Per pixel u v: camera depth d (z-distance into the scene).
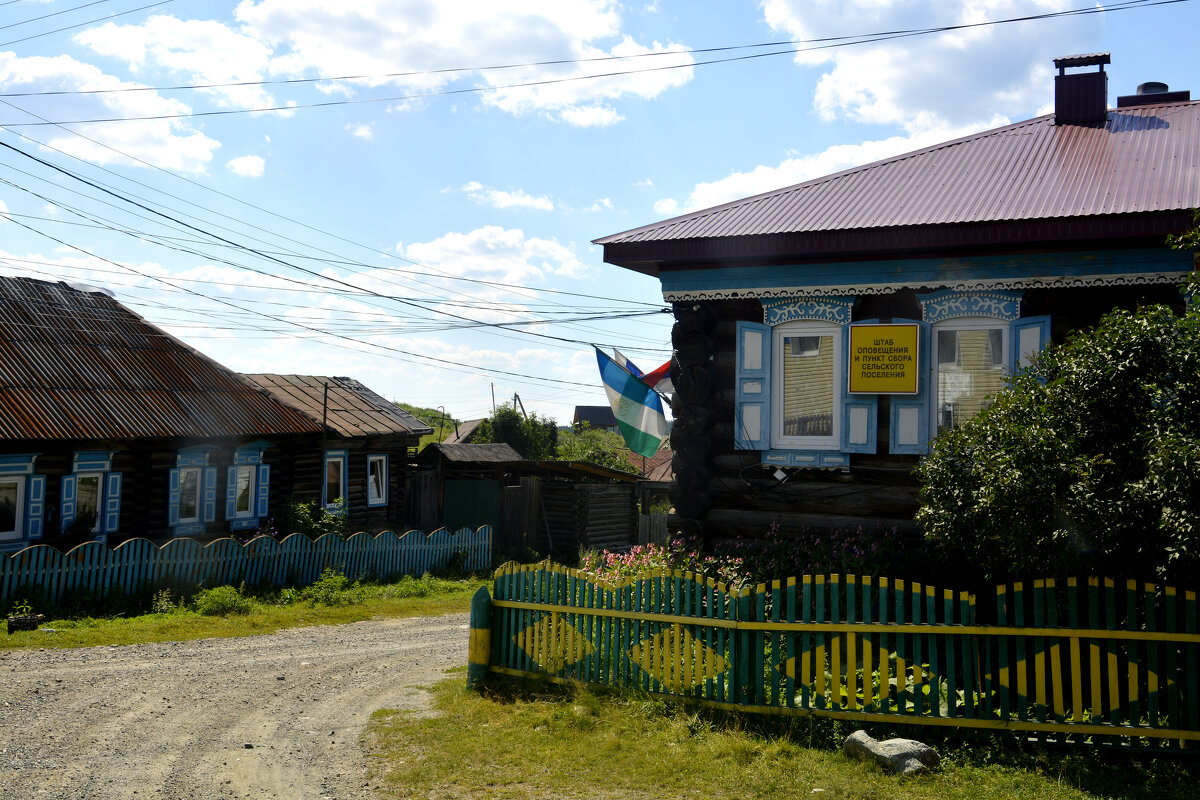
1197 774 6.10
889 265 9.92
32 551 13.80
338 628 14.41
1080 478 6.18
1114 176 9.58
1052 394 6.59
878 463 10.09
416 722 7.98
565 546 26.83
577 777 6.46
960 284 9.59
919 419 9.79
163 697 9.06
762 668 7.46
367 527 24.42
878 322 9.96
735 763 6.57
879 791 5.96
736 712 7.45
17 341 17.17
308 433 20.77
